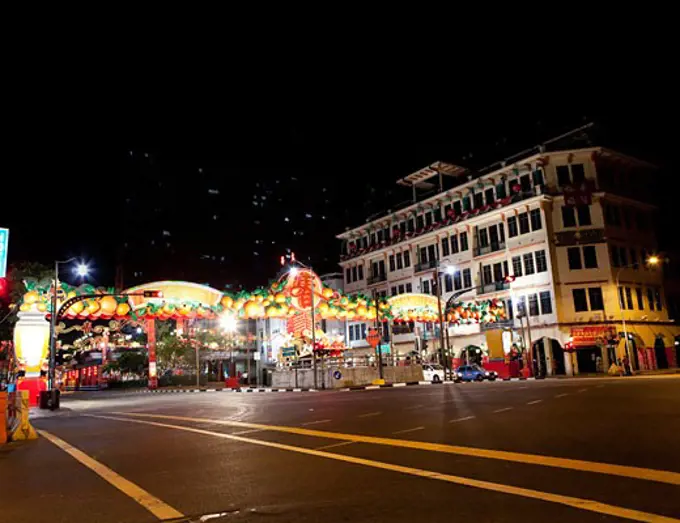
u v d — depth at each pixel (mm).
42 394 27188
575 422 11828
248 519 5734
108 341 64688
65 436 14570
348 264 65188
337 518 5594
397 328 56469
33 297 28984
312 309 33562
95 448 11883
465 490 6441
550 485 6480
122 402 31969
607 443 9078
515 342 45406
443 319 41219
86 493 7395
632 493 5969
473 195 50969
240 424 15344
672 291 48906
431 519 5371
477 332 49844
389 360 43531
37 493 7535
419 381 41844
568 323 42938
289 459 9203
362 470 7961
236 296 31344
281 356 45438
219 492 7039
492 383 33250
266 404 23172
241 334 69812
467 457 8516
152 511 6258
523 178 46875
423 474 7449
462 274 51406
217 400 28516
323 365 39062
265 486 7254
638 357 43406
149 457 10211
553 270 43719
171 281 29781
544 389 23266
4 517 6285
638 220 47688
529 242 45531
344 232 64875
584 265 43812
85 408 27609
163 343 61688
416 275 55844
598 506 5535
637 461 7590
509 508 5609
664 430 10156
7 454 11617
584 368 43438
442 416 14492
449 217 52188
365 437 11406
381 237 61406
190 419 17672
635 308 44562
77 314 28406
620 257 44781
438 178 57938
